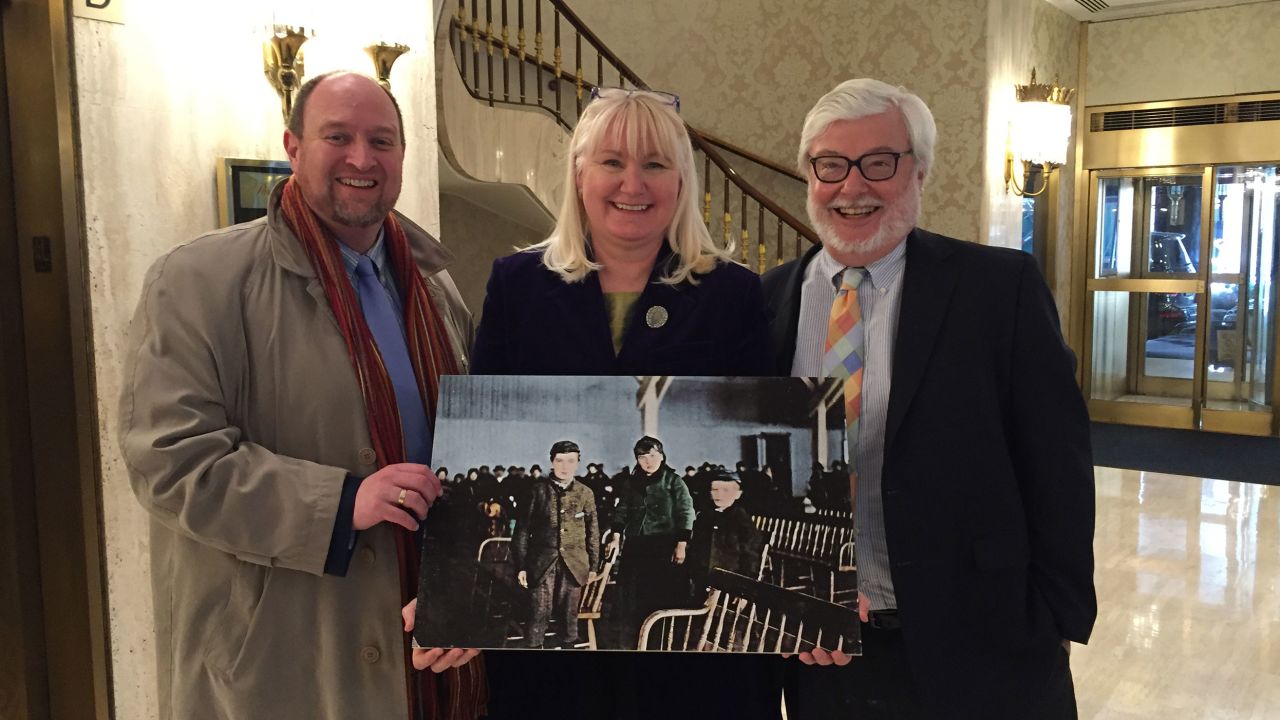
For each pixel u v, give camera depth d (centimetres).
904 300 166
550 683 166
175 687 157
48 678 219
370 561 154
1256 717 299
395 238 177
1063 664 169
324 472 145
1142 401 795
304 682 155
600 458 142
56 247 206
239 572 153
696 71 617
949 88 543
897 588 159
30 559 216
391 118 163
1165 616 380
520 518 140
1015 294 164
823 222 171
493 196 523
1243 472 623
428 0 276
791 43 587
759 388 144
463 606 137
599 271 165
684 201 164
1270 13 679
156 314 150
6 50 203
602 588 138
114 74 210
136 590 223
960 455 160
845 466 142
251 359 155
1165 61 727
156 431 145
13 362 211
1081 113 770
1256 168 714
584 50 638
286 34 226
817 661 142
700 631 137
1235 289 739
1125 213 773
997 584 160
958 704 158
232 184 231
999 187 566
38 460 214
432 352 171
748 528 140
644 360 159
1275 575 426
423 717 161
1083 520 161
